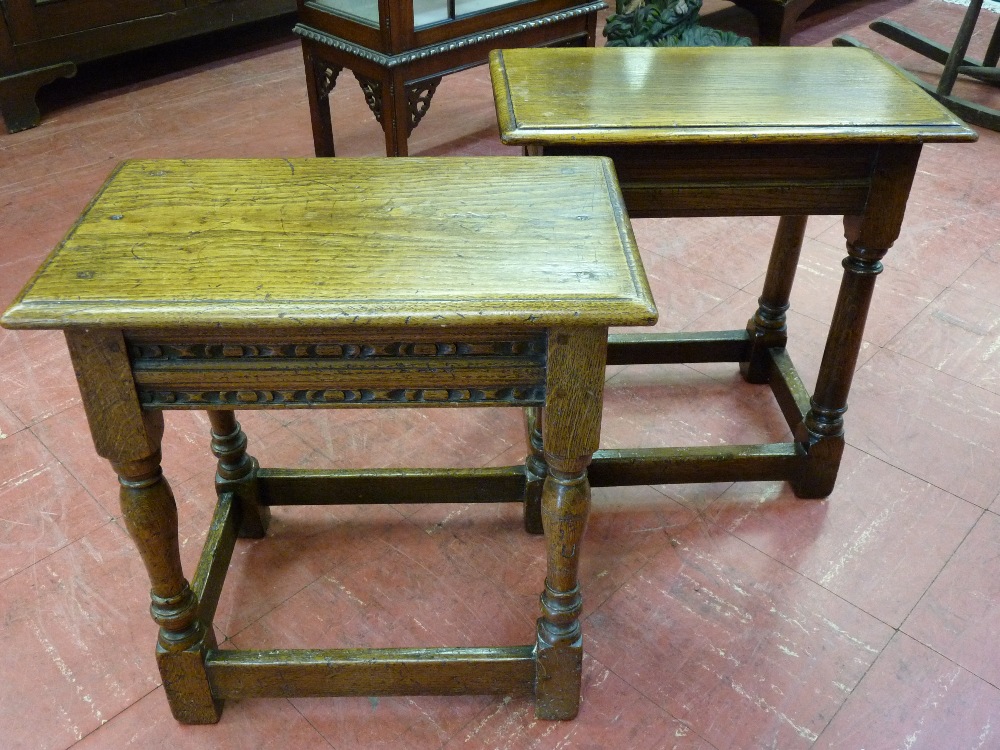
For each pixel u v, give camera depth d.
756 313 2.26
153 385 1.15
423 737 1.48
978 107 3.92
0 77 3.64
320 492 1.81
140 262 1.13
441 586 1.76
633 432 2.17
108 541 1.86
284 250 1.16
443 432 2.19
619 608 1.71
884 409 2.24
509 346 1.14
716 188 1.54
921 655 1.62
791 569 1.80
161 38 4.04
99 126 3.85
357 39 3.10
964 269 2.86
